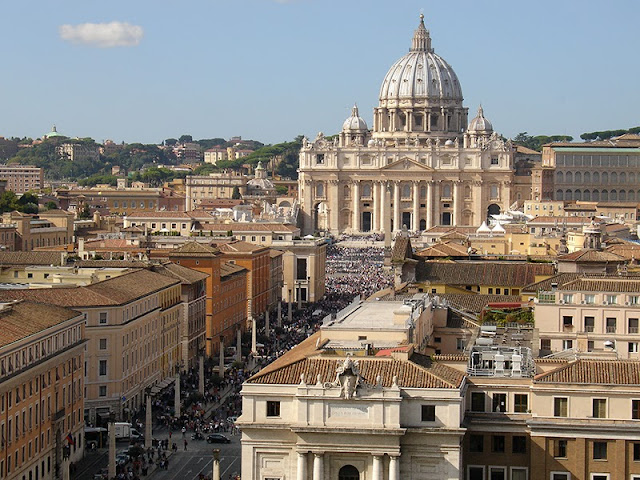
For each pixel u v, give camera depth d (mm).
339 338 122500
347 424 101125
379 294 169000
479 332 139375
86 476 160250
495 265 185625
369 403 101000
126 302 199000
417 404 101812
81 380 175875
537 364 110812
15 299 173250
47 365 157375
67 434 166000
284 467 102938
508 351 116875
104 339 193000
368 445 100812
